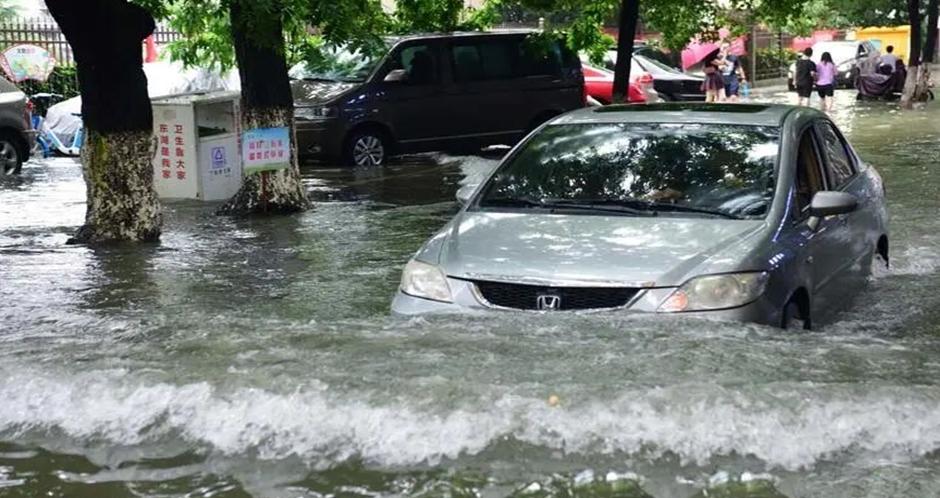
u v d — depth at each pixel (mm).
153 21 10234
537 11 16516
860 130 21656
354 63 17031
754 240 5750
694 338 5254
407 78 16922
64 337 6016
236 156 13523
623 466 4172
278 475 4258
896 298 7320
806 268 6078
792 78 35562
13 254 9539
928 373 4941
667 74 24359
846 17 50781
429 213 11773
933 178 13789
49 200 13328
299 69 17328
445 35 17375
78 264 9047
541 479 4102
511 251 5812
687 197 6242
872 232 7566
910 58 28781
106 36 9852
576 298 5496
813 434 4316
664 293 5422
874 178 8008
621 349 5125
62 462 4469
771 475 4078
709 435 4320
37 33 23453
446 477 4160
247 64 11656
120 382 5035
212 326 6117
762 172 6371
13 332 6277
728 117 6898
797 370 4918
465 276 5715
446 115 17219
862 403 4488
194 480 4262
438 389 4746
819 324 6430
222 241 10125
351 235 10359
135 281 8328
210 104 13297
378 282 8148
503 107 17703
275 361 5285
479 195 6621
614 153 6695
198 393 4875
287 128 11852
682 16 16297
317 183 14648
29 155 16516
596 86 21078
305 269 8711
